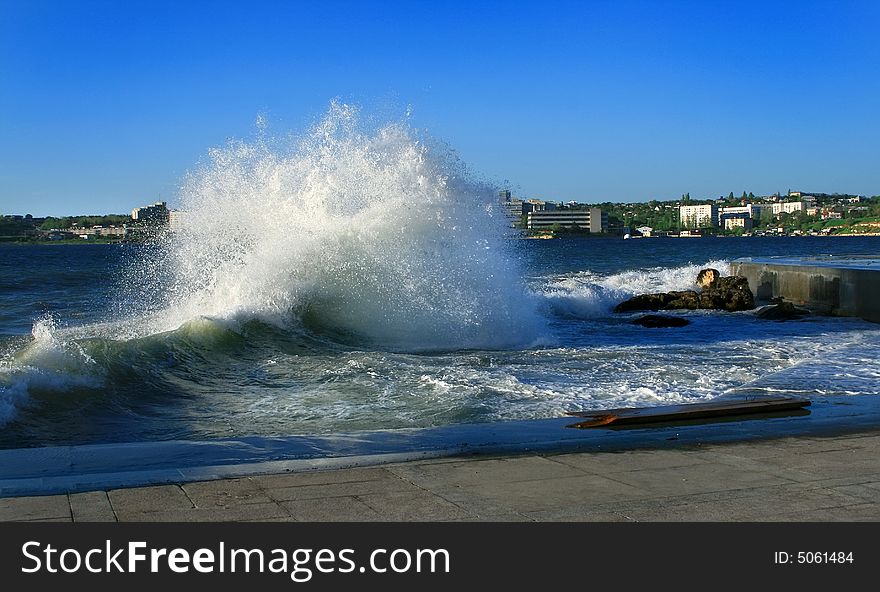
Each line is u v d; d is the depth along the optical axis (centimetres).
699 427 667
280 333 1229
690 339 1398
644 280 2859
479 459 544
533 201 13475
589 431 655
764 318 1819
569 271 4547
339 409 787
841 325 1655
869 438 612
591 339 1389
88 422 722
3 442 639
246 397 855
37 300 2530
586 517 415
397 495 453
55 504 436
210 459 574
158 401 828
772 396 836
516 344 1302
